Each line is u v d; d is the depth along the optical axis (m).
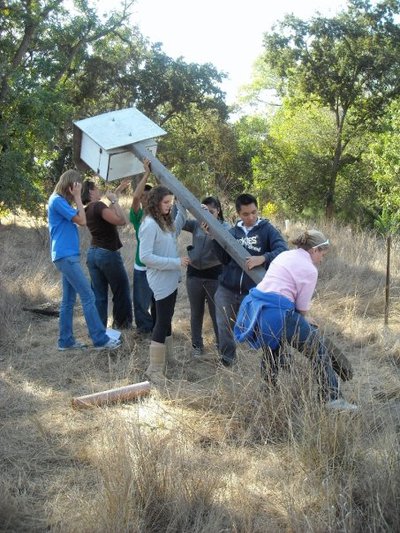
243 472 4.27
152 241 5.82
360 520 3.62
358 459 4.09
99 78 32.34
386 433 4.26
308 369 4.78
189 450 4.41
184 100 34.84
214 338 7.14
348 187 29.02
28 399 5.56
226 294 5.93
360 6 27.52
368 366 6.01
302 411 4.55
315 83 27.78
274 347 4.93
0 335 7.17
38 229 13.41
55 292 8.88
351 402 5.13
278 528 3.65
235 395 5.04
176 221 6.57
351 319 7.39
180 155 35.28
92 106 33.22
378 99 27.86
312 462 4.16
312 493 3.89
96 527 3.59
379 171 22.19
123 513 3.62
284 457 4.40
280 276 4.92
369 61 27.19
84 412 5.24
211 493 3.90
